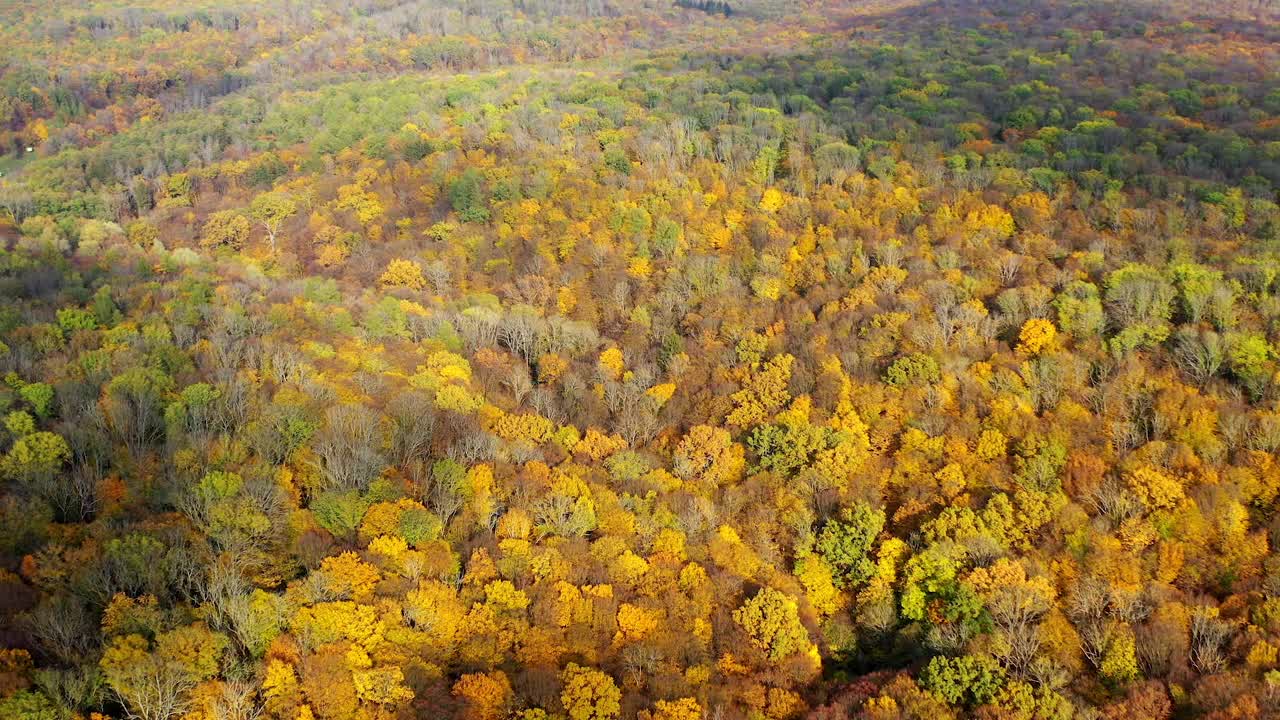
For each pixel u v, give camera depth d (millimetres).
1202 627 71500
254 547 74688
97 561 69438
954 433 96438
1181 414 93250
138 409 91625
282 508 79812
